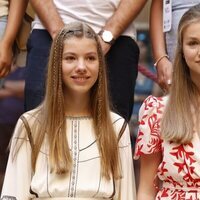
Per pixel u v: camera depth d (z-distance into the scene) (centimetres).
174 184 626
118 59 730
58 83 657
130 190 656
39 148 651
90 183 641
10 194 656
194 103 637
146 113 647
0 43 764
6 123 923
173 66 645
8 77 1067
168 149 625
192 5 730
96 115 663
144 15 1142
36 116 661
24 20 784
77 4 726
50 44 727
